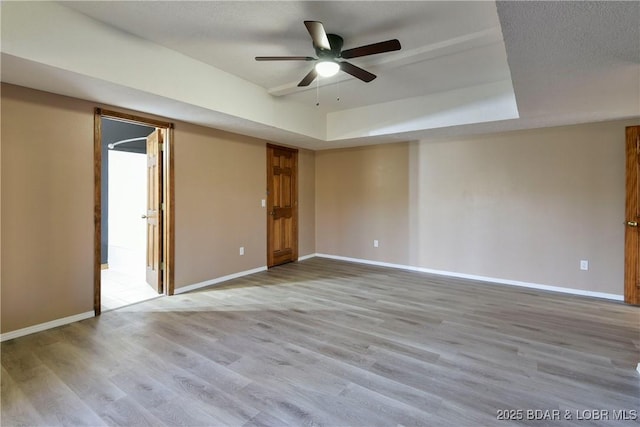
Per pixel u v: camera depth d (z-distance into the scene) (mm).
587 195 3891
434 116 4156
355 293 3965
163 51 2932
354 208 5828
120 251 5188
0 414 1786
